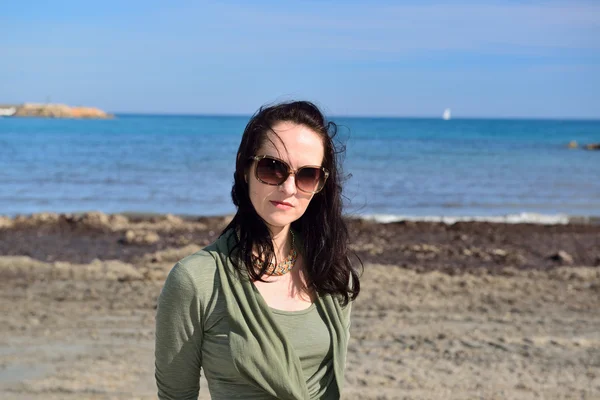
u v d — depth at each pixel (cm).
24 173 2692
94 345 662
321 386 200
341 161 214
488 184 2609
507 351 672
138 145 5309
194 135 7669
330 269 204
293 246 208
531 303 857
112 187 2277
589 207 2045
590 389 574
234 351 185
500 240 1323
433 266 1070
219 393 193
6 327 711
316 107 206
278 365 188
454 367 621
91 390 544
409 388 564
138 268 991
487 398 546
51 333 695
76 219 1345
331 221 208
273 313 194
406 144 6128
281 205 195
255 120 203
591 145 5878
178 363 195
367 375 593
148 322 739
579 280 988
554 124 18475
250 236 196
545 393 562
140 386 556
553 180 2806
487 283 948
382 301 835
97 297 830
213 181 2528
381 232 1352
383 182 2598
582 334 737
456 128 12694
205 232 1336
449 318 781
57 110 19150
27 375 576
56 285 881
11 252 1117
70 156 3828
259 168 195
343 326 205
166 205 1900
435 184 2566
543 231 1430
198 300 188
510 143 6656
